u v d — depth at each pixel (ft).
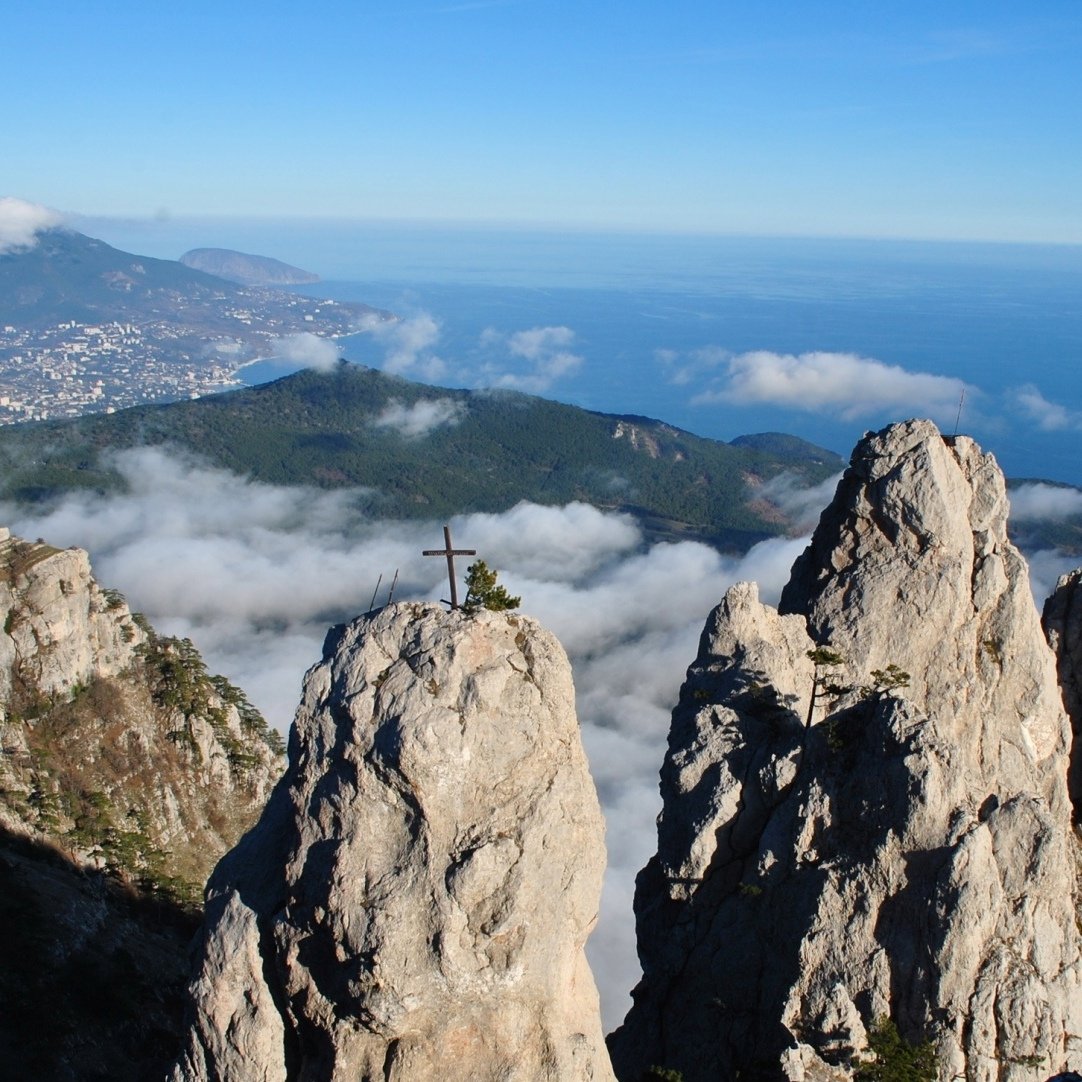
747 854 177.37
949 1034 152.35
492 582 142.61
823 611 207.00
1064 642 226.79
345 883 121.29
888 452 208.95
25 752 454.81
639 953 189.06
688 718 193.16
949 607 201.77
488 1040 121.80
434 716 121.90
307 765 128.36
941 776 161.48
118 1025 283.79
